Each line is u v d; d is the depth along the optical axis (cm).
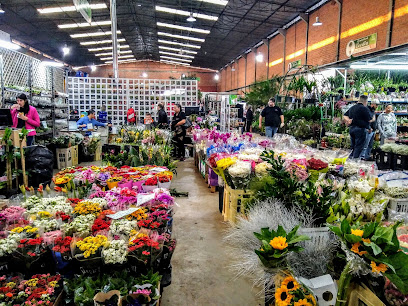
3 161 391
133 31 1950
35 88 753
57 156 632
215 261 262
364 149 679
